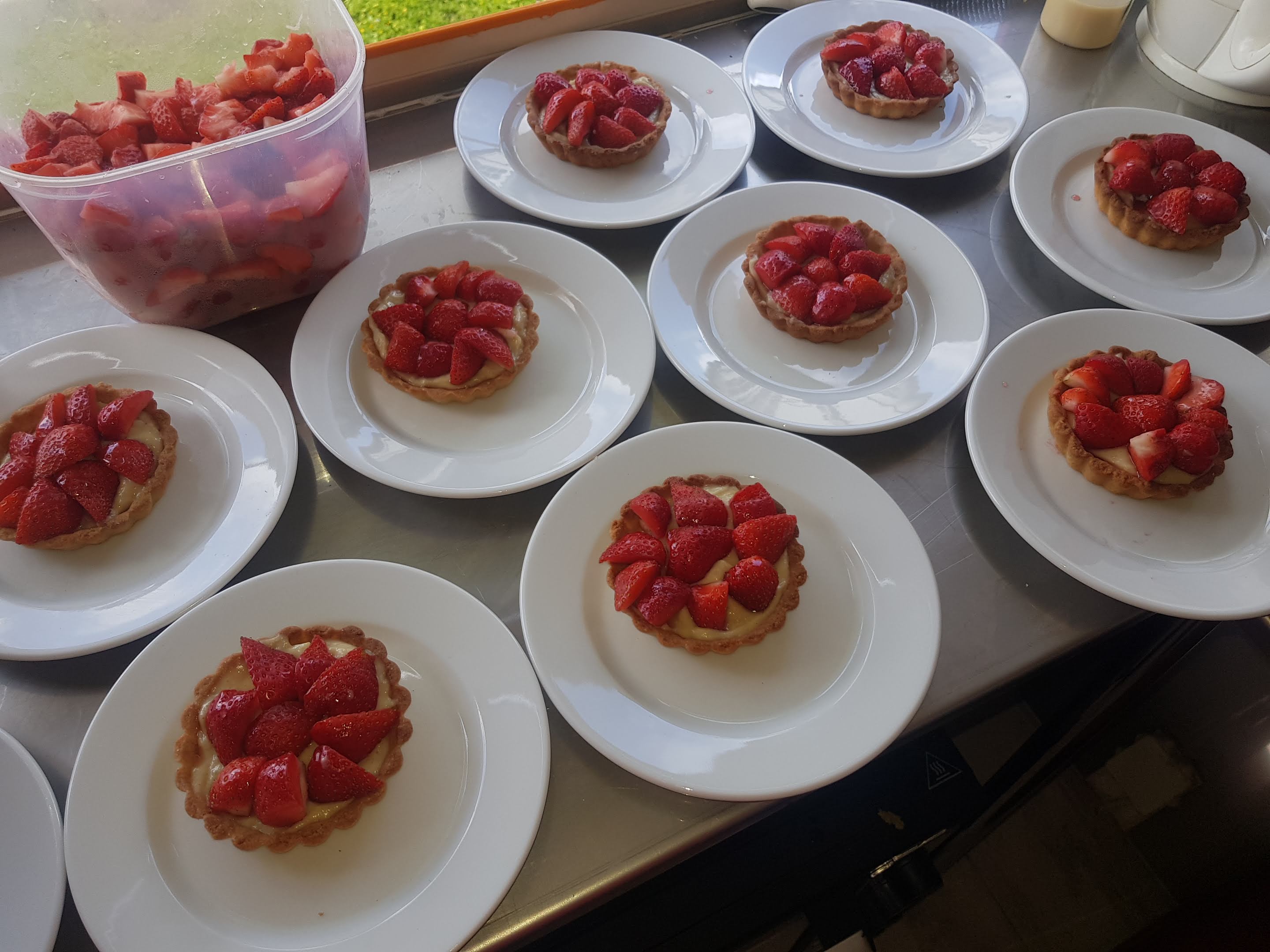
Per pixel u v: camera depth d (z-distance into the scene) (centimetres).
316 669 97
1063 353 134
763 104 174
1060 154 165
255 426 124
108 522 113
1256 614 107
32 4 130
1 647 101
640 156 163
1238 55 174
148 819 92
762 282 145
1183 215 148
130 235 115
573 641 105
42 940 83
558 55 179
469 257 144
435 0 176
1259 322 145
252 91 139
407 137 172
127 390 126
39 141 130
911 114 172
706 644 105
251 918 88
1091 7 186
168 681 99
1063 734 140
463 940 85
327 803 93
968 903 189
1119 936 183
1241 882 161
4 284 144
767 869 134
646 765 95
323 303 136
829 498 117
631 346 134
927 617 107
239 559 109
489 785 95
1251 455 125
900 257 148
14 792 91
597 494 116
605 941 128
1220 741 160
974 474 127
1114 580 111
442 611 105
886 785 142
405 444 125
